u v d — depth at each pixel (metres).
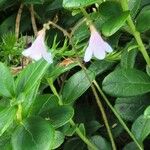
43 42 0.10
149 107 0.10
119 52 0.12
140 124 0.11
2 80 0.10
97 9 0.12
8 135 0.10
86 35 0.12
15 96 0.10
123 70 0.11
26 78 0.09
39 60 0.10
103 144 0.12
